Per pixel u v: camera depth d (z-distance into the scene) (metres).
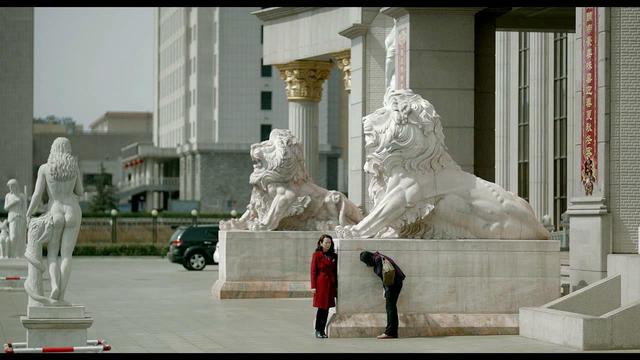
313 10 39.00
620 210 20.78
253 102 108.88
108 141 156.25
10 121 90.06
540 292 19.72
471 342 18.17
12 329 21.16
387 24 33.66
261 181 28.92
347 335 18.86
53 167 16.78
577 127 22.02
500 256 19.58
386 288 18.64
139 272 44.31
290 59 40.28
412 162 19.77
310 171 41.34
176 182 119.25
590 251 21.02
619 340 17.00
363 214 32.56
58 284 16.52
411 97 19.95
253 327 21.20
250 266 28.59
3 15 89.75
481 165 27.98
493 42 27.97
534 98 41.94
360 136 33.75
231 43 108.62
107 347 16.55
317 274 18.91
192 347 17.91
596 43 21.12
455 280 19.39
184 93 116.12
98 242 67.12
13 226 35.31
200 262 46.38
